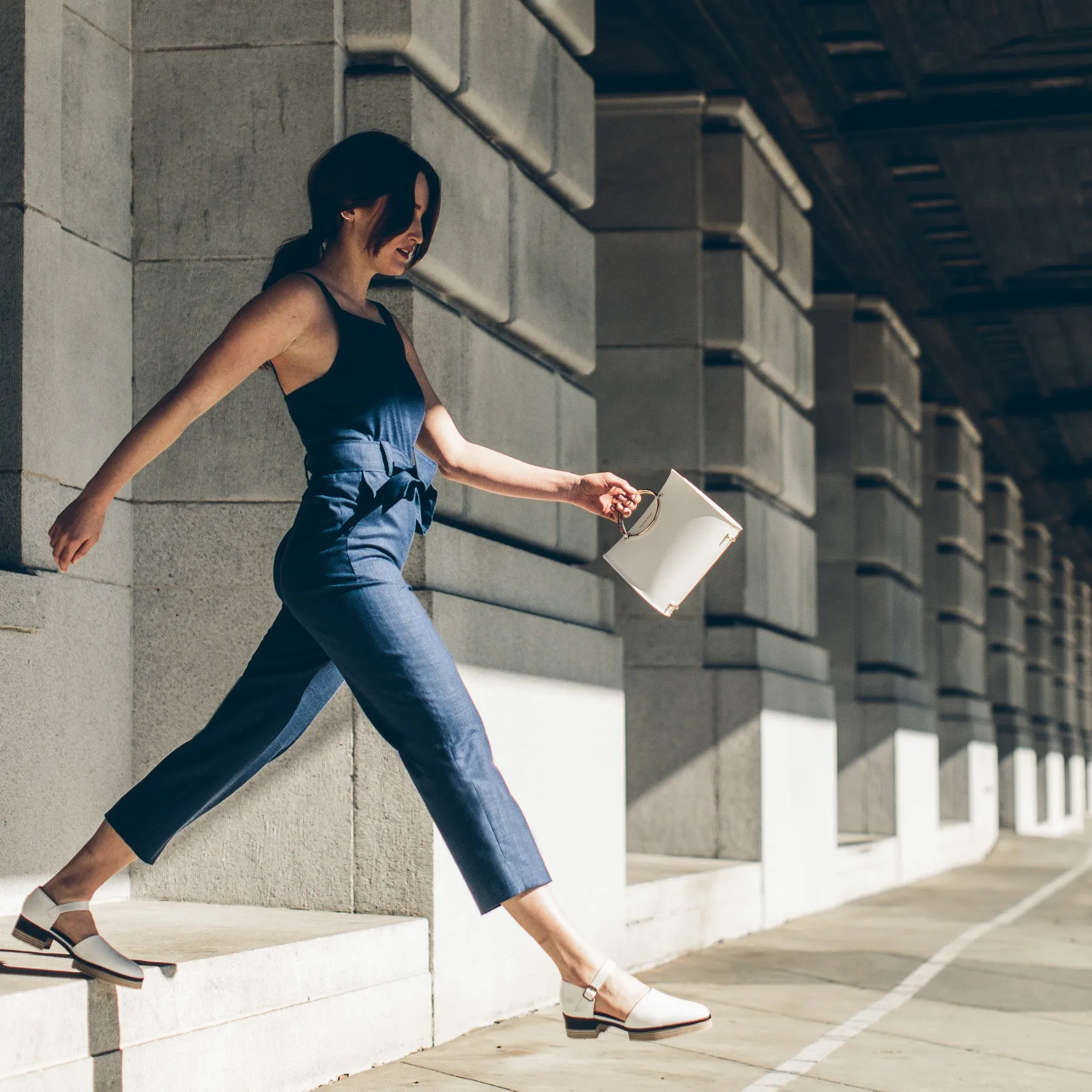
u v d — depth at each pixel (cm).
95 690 454
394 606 305
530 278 571
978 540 1842
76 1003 305
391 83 484
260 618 471
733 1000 555
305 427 313
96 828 453
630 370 845
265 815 460
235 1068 354
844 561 1229
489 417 527
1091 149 1010
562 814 547
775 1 781
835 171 1031
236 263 485
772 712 831
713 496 838
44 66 430
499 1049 442
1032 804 2339
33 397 423
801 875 888
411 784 450
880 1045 473
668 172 848
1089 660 3962
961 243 1243
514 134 557
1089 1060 459
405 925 434
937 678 1703
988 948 745
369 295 478
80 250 461
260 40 488
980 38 870
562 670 551
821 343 1242
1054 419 1905
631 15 782
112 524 469
